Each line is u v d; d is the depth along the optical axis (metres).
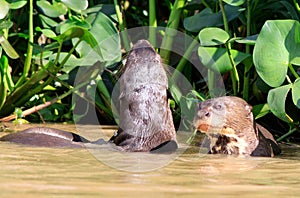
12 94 15.41
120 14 15.69
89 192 6.82
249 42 12.82
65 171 8.37
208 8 15.04
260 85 14.08
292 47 12.27
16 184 7.19
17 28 16.92
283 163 10.23
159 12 18.30
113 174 8.25
